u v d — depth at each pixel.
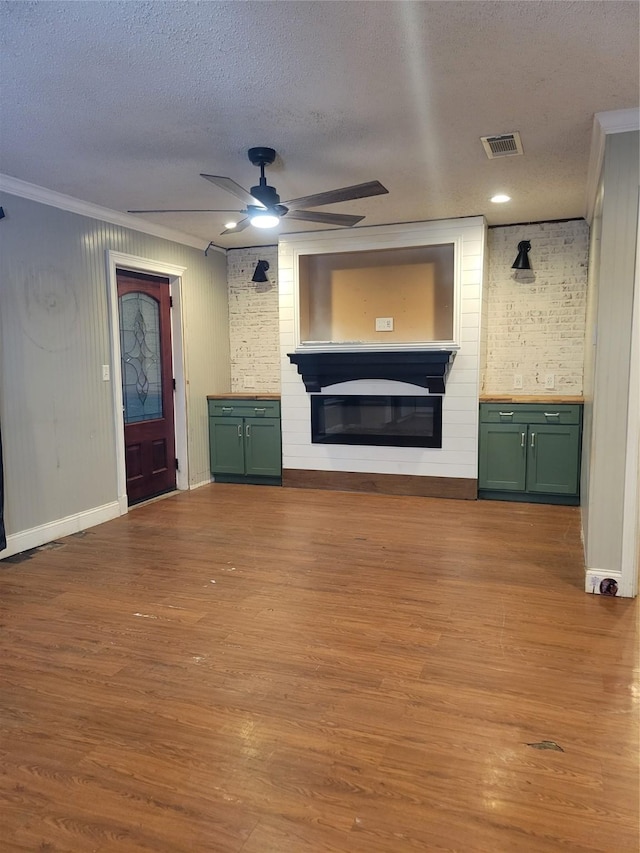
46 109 2.73
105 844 1.54
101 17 1.98
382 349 5.24
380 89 2.57
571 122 2.94
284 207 3.23
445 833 1.56
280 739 1.95
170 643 2.62
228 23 2.04
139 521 4.57
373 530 4.24
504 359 5.35
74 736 1.99
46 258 4.01
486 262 5.12
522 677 2.31
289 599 3.07
